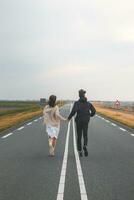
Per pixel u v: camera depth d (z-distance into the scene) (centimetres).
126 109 6003
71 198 744
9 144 1667
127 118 3591
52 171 1028
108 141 1786
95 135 2077
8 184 867
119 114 4375
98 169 1057
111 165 1124
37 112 4975
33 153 1388
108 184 867
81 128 1312
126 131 2338
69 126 2880
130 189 818
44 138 1930
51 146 1323
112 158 1264
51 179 923
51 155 1323
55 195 767
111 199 736
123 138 1922
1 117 3794
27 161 1200
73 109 1312
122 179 921
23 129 2506
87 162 1181
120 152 1412
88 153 1388
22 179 923
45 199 736
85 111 1311
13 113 4662
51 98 1338
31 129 2506
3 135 2091
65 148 1550
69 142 1780
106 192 791
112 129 2488
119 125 2859
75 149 1517
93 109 1334
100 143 1705
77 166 1107
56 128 1342
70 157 1293
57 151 1454
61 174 984
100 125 2855
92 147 1563
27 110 5653
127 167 1090
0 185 858
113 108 6931
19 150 1470
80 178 933
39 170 1042
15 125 2778
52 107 1341
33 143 1708
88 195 767
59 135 2139
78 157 1291
